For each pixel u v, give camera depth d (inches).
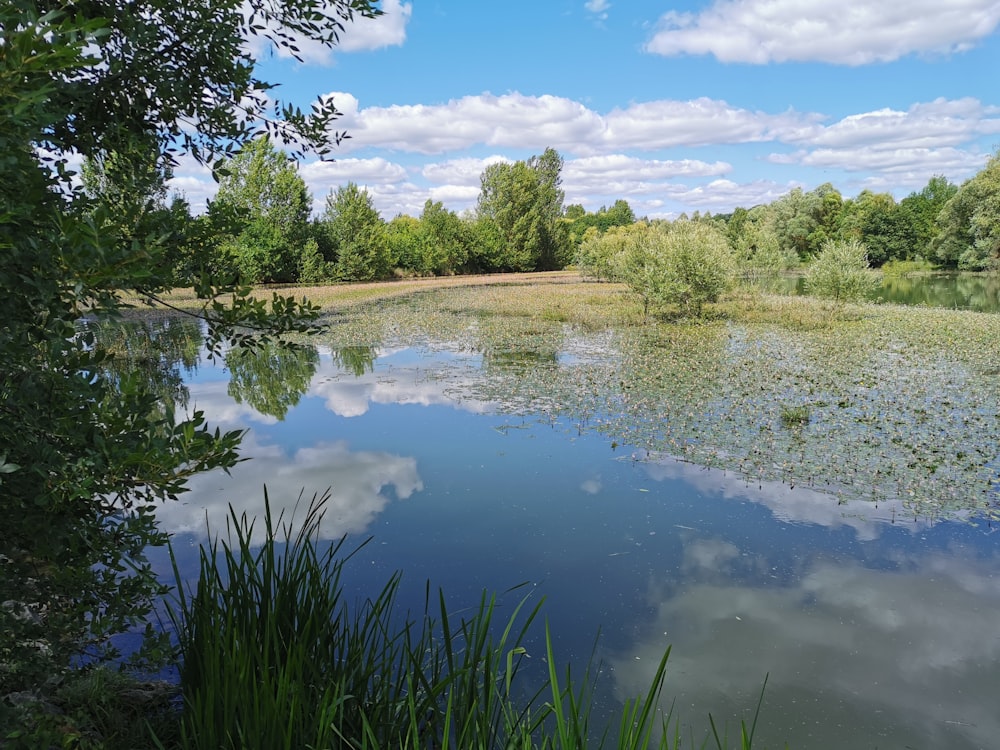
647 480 238.8
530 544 186.9
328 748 79.0
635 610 153.4
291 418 331.0
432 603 154.6
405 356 518.9
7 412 60.3
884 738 113.0
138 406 63.4
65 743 73.4
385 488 232.5
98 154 92.4
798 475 242.2
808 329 647.8
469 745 77.7
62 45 49.6
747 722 116.8
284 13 103.0
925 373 419.8
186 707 91.7
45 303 57.6
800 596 160.2
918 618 150.6
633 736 75.2
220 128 100.8
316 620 99.4
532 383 403.5
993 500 218.4
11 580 72.1
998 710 120.1
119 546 76.1
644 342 570.6
